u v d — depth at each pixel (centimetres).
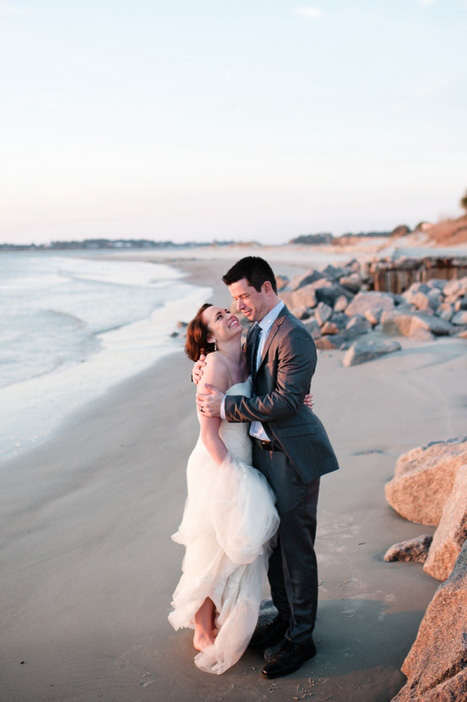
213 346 312
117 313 2153
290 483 293
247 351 315
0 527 488
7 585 397
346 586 355
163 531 459
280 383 286
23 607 370
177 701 279
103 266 7862
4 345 1471
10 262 10494
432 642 257
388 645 301
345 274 1978
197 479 305
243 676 293
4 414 845
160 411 817
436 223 5709
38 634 341
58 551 440
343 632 315
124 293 3084
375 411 722
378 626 316
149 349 1359
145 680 295
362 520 442
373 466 543
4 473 615
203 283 3653
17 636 340
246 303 297
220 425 303
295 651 294
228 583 297
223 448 296
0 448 698
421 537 385
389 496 444
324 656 299
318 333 1264
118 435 721
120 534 461
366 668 287
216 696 280
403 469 444
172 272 5275
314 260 5147
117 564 414
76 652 322
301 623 296
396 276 1956
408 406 727
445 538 337
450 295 1545
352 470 539
